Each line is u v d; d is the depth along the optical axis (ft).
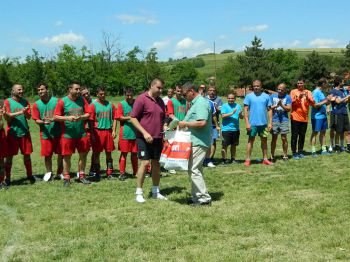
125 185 31.96
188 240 19.36
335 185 28.99
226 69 241.55
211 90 40.37
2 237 20.47
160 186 31.12
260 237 19.51
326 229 20.20
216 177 33.37
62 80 174.09
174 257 17.53
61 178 35.60
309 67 212.84
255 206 24.43
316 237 19.24
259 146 52.75
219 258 17.20
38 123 34.12
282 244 18.60
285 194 27.09
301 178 31.58
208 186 30.09
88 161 45.96
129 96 34.01
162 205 25.52
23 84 167.32
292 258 17.04
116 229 21.35
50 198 28.22
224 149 40.09
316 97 41.42
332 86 43.55
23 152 33.94
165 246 18.71
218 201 25.96
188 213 23.53
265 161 38.68
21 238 20.34
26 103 34.04
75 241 19.77
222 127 40.06
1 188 31.71
